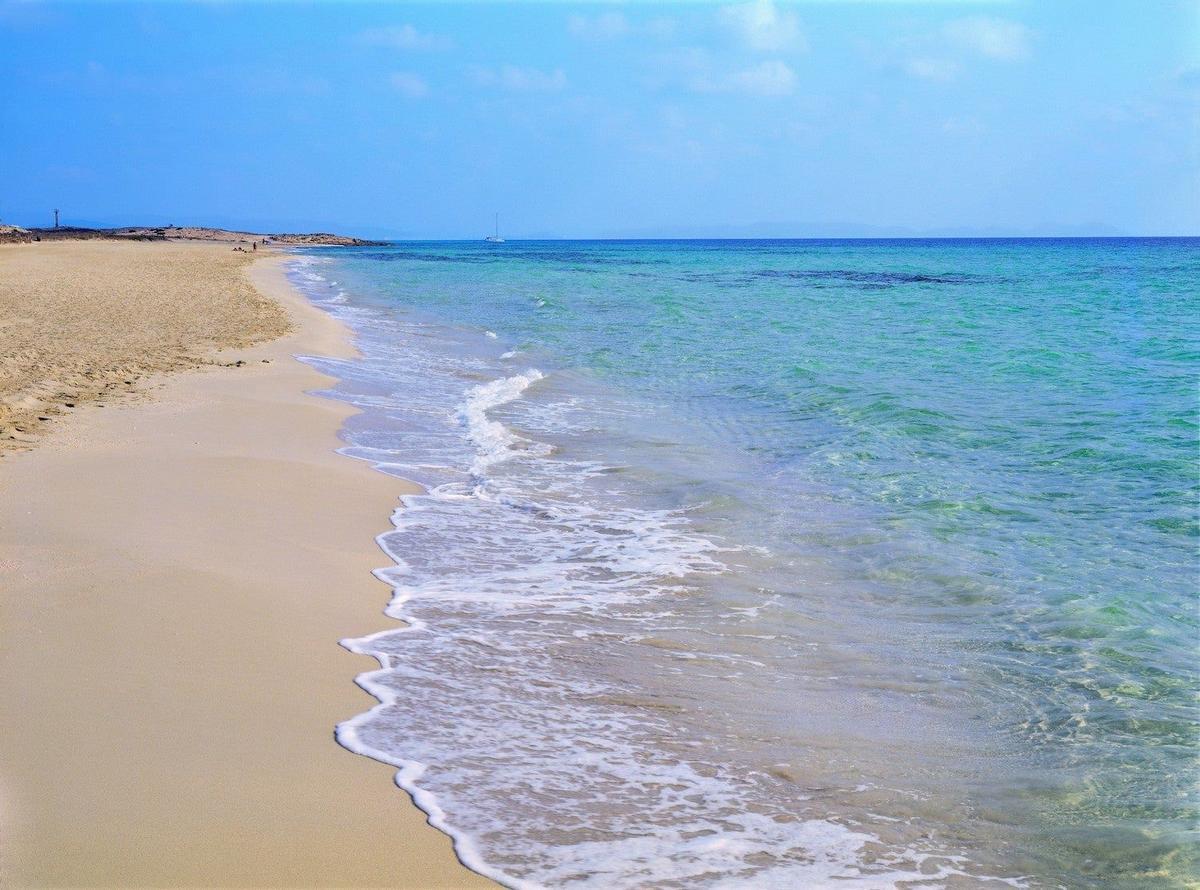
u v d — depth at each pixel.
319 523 8.15
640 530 8.47
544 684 5.43
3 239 74.94
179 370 15.33
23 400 11.67
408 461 10.78
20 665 5.04
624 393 15.49
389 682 5.29
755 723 5.06
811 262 85.25
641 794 4.31
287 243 148.38
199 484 8.76
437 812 4.04
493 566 7.47
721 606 6.73
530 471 10.53
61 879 3.38
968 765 4.67
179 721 4.61
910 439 11.82
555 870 3.70
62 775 4.05
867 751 4.80
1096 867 3.90
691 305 33.44
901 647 6.07
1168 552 7.73
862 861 3.88
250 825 3.80
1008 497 9.31
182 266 48.53
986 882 3.77
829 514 8.84
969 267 72.94
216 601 6.10
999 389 15.37
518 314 29.50
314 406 13.32
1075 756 4.77
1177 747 4.84
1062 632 6.25
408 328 25.22
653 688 5.44
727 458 11.12
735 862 3.82
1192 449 11.00
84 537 6.99
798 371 17.06
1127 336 23.42
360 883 3.50
